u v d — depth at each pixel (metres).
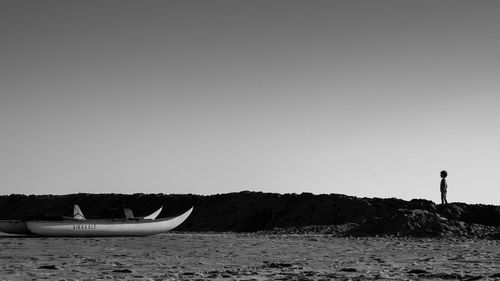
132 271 19.69
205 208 69.31
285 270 20.02
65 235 41.59
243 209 66.00
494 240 38.28
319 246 33.66
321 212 59.91
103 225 42.56
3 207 84.81
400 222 43.25
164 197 75.19
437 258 25.38
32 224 40.84
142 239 40.47
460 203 52.16
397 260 24.53
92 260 24.48
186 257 26.41
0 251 29.89
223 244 35.50
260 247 32.91
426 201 55.09
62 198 82.50
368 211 57.38
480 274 18.25
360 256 26.89
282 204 64.25
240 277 17.67
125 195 78.31
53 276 18.11
